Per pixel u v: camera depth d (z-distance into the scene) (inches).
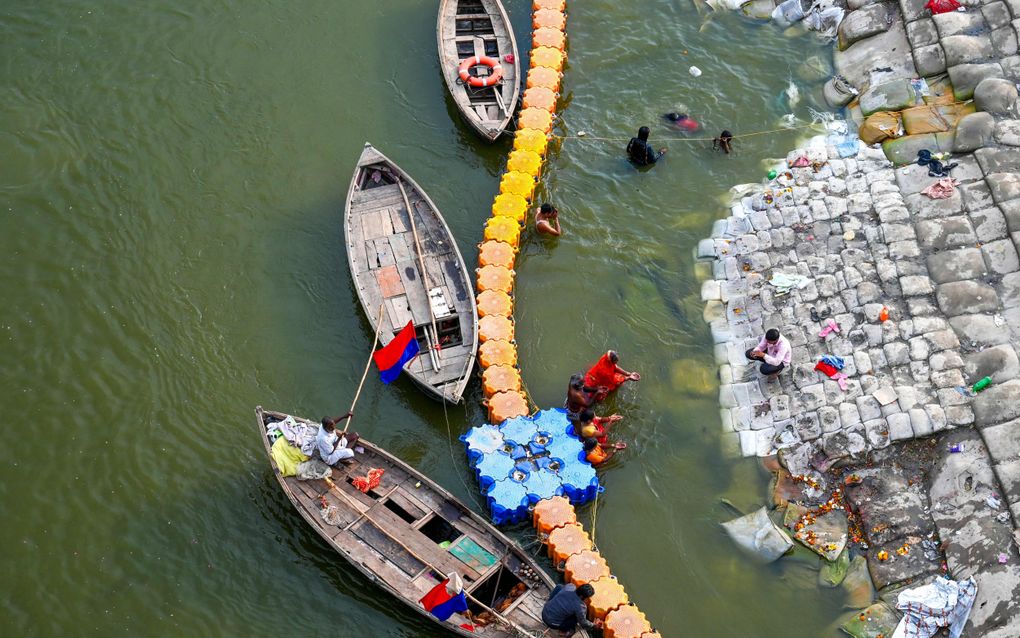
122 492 684.1
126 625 625.3
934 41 858.1
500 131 866.1
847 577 629.0
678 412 720.3
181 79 932.0
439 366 721.0
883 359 699.4
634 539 660.7
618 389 733.9
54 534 663.1
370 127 904.9
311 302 789.9
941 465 647.1
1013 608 575.8
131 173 863.7
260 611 632.4
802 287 755.4
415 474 664.4
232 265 810.8
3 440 708.0
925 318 709.9
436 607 577.0
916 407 666.8
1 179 852.0
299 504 646.5
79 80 923.4
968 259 727.7
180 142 888.3
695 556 650.2
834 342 720.3
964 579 599.8
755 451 690.2
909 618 596.7
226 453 705.0
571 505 656.4
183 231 830.5
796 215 802.2
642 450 703.7
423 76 942.4
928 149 804.0
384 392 737.0
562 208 845.8
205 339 765.9
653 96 919.7
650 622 620.7
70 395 731.4
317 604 635.5
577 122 904.9
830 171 826.8
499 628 596.1
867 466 663.1
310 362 755.4
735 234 808.3
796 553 643.5
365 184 847.1
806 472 673.0
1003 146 775.1
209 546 659.4
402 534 633.6
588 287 797.2
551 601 584.4
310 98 925.2
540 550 652.7
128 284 796.0
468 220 842.2
